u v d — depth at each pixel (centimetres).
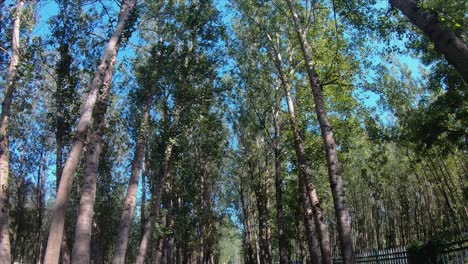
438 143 2067
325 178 3250
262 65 2319
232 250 9719
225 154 3519
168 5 2247
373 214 4381
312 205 1695
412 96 2250
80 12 1947
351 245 1206
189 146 2892
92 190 1282
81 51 1972
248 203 4822
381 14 1273
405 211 3844
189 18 2203
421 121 1998
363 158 3397
